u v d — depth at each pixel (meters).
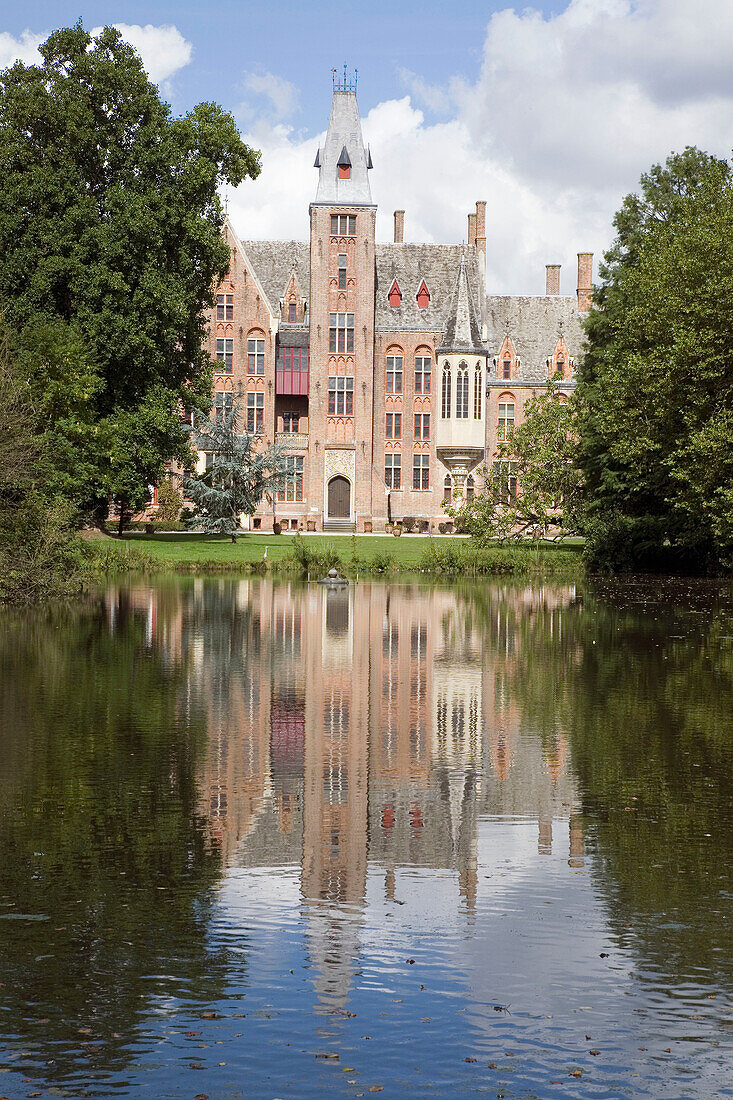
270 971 8.82
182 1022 8.07
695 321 46.25
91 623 31.53
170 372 61.09
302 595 43.19
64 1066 7.51
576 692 21.03
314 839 11.97
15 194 54.38
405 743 16.62
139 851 11.51
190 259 60.06
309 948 9.24
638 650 27.03
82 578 42.78
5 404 36.47
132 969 8.83
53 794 13.46
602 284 68.06
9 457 36.62
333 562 55.88
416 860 11.35
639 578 55.62
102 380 51.88
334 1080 7.37
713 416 45.47
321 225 95.19
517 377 104.50
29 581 38.44
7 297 54.88
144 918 9.80
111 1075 7.39
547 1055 7.68
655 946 9.30
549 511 75.50
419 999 8.41
